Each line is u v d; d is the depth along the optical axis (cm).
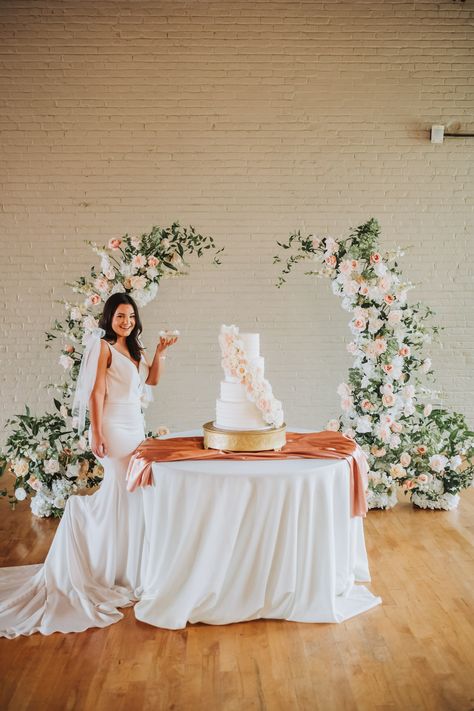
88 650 287
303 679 263
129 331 359
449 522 454
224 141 578
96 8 566
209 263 588
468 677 263
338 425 486
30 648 289
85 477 462
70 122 573
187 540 303
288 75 575
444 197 587
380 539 422
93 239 582
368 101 579
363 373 490
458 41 577
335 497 317
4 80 569
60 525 343
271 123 578
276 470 301
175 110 575
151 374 390
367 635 297
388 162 583
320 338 596
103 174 578
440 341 597
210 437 330
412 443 485
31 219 579
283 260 589
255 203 584
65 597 327
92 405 341
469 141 584
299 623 308
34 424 474
